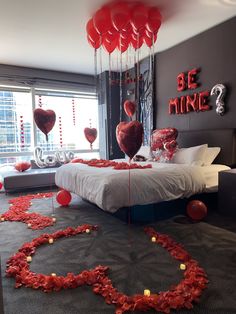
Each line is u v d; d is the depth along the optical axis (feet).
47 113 8.96
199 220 9.09
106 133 18.07
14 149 16.72
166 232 8.11
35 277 5.50
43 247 7.20
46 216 9.91
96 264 6.21
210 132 11.47
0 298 2.68
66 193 11.35
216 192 10.23
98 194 8.15
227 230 8.23
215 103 11.48
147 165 9.95
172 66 13.62
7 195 13.80
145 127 15.61
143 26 8.80
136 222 9.05
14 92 16.30
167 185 8.79
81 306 4.71
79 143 18.69
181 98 13.08
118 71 17.25
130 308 4.56
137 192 8.26
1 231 8.50
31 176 14.47
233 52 10.57
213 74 11.50
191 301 4.69
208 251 6.77
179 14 9.85
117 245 7.25
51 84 17.11
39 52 13.55
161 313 4.50
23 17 9.70
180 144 12.92
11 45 12.53
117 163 10.40
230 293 4.99
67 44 12.48
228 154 10.77
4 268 6.08
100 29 8.87
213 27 11.23
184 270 5.83
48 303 4.80
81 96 18.57
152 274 5.72
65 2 8.67
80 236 7.95
